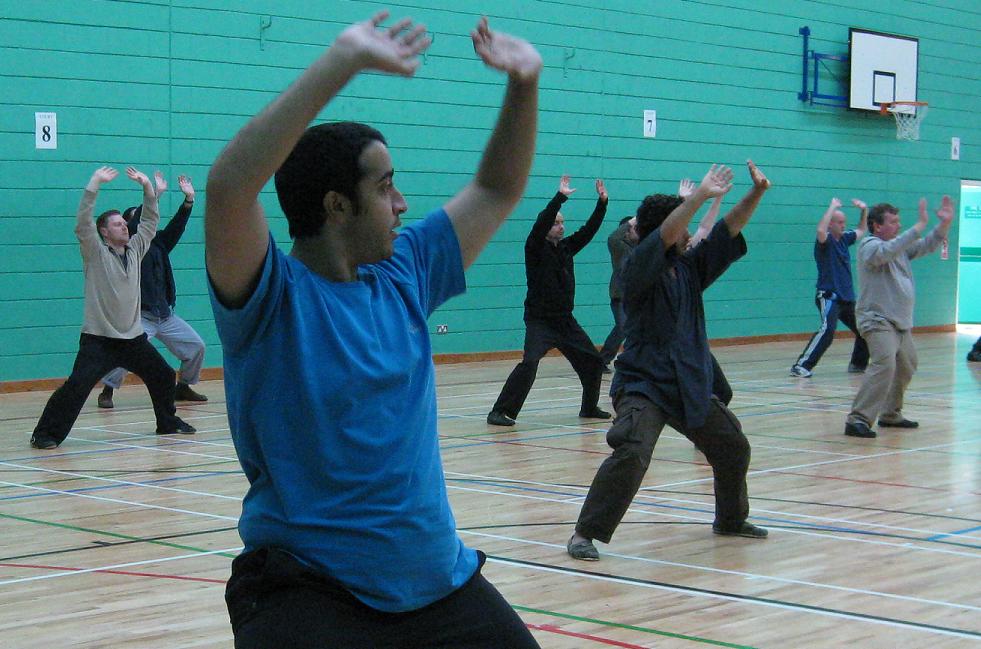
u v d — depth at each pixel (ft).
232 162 5.44
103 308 28.60
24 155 38.34
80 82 39.24
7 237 38.22
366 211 6.26
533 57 6.63
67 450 27.71
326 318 6.11
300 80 5.39
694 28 55.62
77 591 15.53
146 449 27.81
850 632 13.69
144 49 40.50
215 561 17.20
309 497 6.13
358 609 6.20
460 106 48.14
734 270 57.88
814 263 61.36
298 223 6.30
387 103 46.21
